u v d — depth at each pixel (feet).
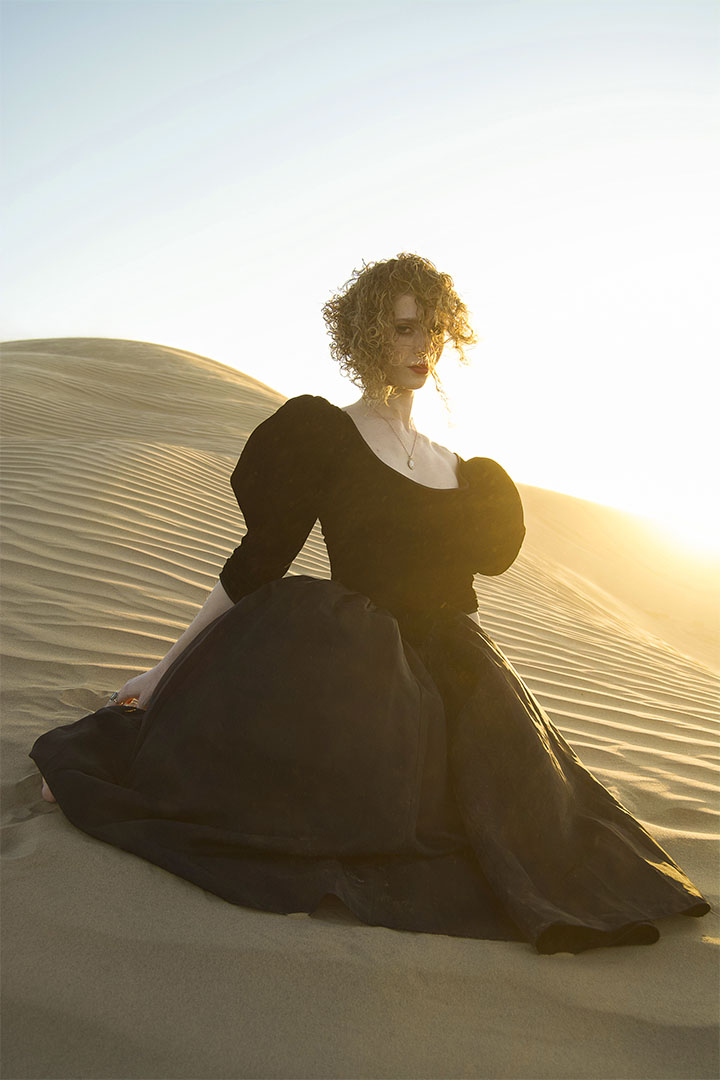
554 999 5.96
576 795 7.93
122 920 6.26
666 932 7.04
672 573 60.75
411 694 7.36
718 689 19.26
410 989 5.88
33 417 40.16
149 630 13.56
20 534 16.93
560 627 22.12
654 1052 5.52
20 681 11.01
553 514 65.10
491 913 6.93
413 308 7.95
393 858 7.09
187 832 7.06
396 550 7.92
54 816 7.69
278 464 7.76
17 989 5.46
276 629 7.38
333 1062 5.15
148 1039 5.18
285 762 7.05
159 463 25.17
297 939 6.23
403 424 8.39
